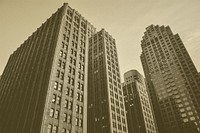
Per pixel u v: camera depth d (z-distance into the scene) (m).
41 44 76.44
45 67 59.16
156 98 145.38
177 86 134.50
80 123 52.59
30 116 48.22
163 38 168.75
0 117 63.59
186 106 122.81
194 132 111.69
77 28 79.81
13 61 94.75
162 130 127.31
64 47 64.94
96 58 111.19
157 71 153.25
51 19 85.38
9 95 71.06
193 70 138.12
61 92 52.41
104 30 122.06
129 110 131.50
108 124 80.50
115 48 120.56
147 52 171.88
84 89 61.69
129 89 143.50
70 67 61.69
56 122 45.75
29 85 61.94
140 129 116.56
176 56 148.75
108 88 92.19
